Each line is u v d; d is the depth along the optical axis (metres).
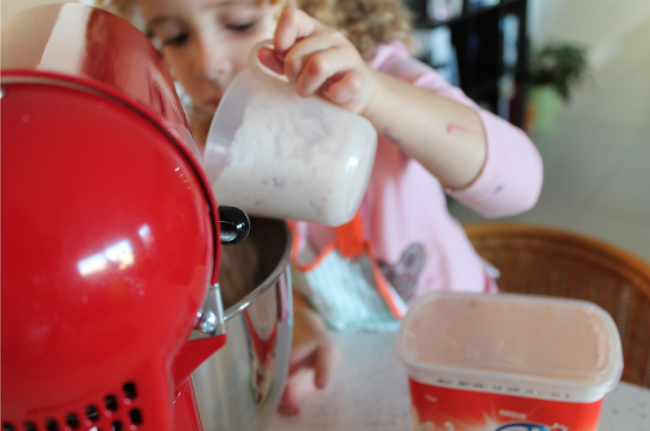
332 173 0.43
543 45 3.66
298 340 0.66
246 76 0.44
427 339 0.47
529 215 2.23
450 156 0.57
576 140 2.87
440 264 0.84
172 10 0.59
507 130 0.66
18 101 0.22
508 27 2.68
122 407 0.24
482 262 0.91
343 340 0.68
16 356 0.21
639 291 0.75
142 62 0.28
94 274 0.21
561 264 0.88
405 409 0.55
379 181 0.81
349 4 0.78
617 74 3.84
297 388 0.58
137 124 0.23
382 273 0.81
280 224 0.48
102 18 0.32
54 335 0.21
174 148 0.25
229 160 0.43
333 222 0.46
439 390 0.44
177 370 0.29
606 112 3.19
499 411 0.43
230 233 0.33
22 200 0.21
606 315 0.47
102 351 0.22
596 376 0.41
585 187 2.39
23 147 0.21
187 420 0.32
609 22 4.09
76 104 0.22
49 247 0.21
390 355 0.64
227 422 0.40
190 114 0.72
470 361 0.43
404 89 0.54
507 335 0.46
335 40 0.46
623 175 2.45
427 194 0.85
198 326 0.29
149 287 0.23
